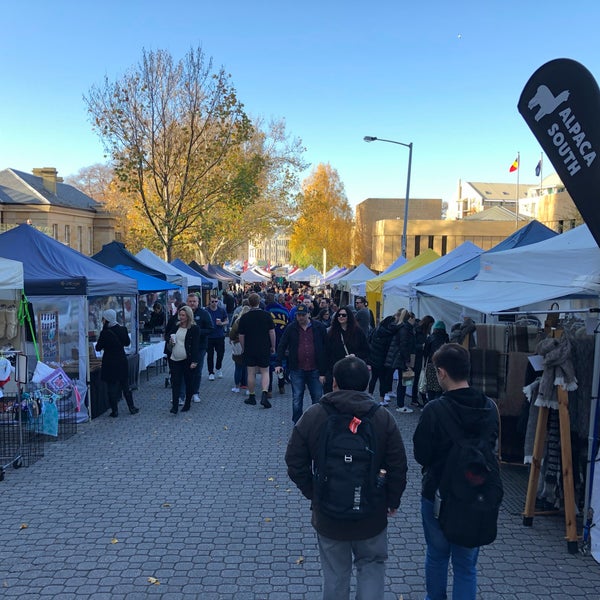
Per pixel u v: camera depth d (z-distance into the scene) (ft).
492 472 10.27
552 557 14.67
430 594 11.50
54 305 28.76
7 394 24.62
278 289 117.91
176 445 24.68
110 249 54.13
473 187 382.42
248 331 32.14
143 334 50.72
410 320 32.73
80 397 28.53
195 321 34.40
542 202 162.81
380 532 10.02
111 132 73.67
